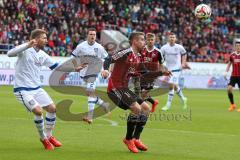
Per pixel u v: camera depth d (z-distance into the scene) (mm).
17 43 79688
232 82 47844
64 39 85875
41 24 85562
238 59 47625
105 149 23672
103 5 97188
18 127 30609
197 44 99062
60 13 89938
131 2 101000
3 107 43312
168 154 22797
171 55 46875
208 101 59219
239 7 110312
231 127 34031
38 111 22609
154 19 100375
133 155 22234
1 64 73312
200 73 88562
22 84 23125
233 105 47656
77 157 21438
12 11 85375
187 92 76188
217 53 99188
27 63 23125
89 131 29891
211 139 28047
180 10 104125
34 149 23094
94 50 36656
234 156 22844
